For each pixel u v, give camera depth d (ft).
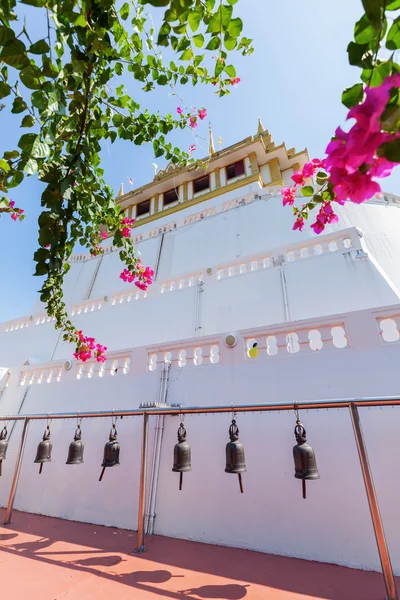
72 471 17.90
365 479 9.07
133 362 19.30
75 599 8.66
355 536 10.81
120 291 32.99
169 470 15.06
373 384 12.51
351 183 3.01
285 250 25.44
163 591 9.06
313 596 8.77
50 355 33.32
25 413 22.35
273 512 12.25
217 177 50.75
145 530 13.99
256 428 13.89
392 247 25.84
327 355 13.85
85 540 13.37
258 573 10.15
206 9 5.62
